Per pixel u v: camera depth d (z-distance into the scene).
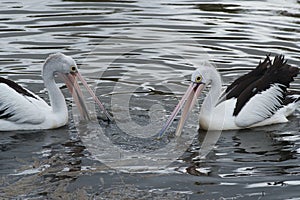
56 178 11.82
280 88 15.20
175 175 12.03
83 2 22.52
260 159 12.81
